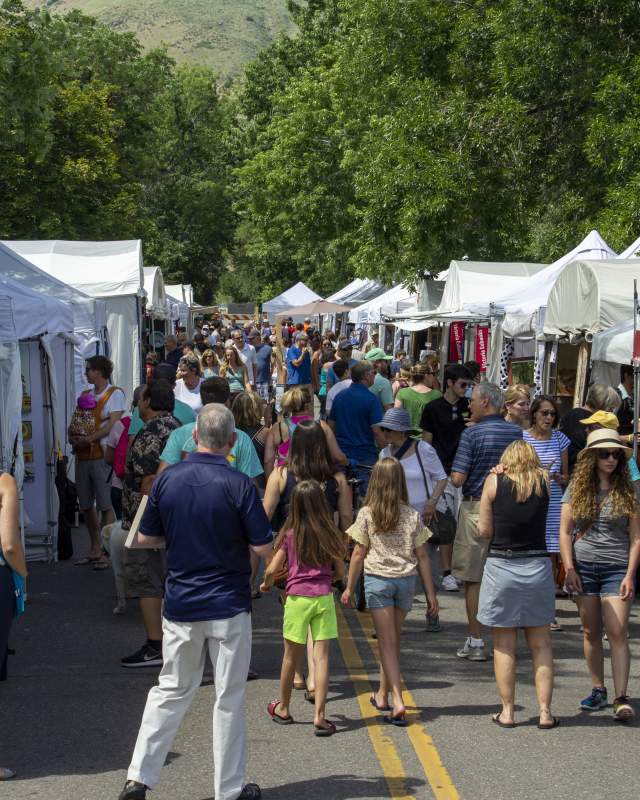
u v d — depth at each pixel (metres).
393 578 6.70
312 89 42.00
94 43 51.97
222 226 78.56
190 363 13.45
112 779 5.63
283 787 5.52
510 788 5.51
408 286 28.03
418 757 5.98
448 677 7.68
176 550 5.24
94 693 7.19
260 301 74.81
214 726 5.22
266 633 8.95
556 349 13.32
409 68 27.47
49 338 12.43
